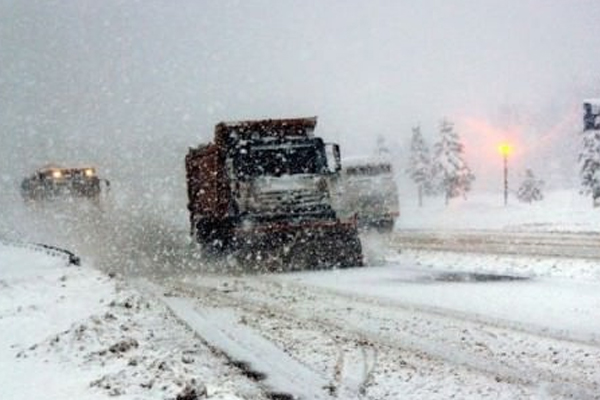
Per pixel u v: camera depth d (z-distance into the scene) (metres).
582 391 7.52
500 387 7.75
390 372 8.56
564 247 23.03
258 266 21.27
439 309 12.71
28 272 19.84
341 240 21.30
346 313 12.83
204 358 9.62
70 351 9.42
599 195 49.69
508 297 13.69
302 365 9.10
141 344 9.95
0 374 8.47
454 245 26.70
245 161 21.42
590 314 11.59
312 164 21.86
